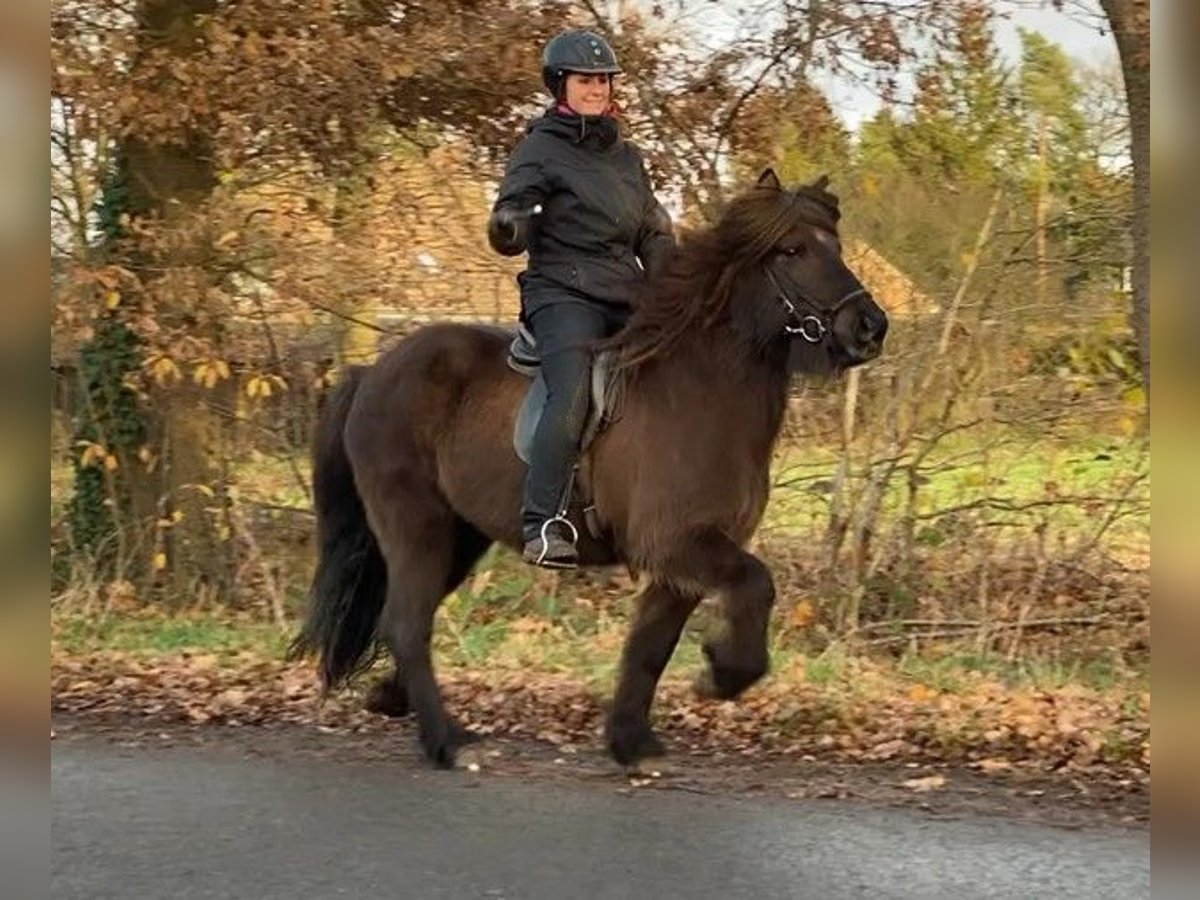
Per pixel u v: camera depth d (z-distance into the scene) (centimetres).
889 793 571
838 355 553
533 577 959
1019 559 873
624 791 575
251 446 1016
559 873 475
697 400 566
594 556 607
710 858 488
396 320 998
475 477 618
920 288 883
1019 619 821
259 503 1016
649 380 579
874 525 871
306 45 945
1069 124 882
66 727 695
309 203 1005
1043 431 862
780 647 832
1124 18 763
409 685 627
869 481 870
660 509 562
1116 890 454
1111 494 855
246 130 973
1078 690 733
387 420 643
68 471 1067
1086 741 630
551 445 576
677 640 604
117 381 1034
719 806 551
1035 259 865
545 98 1002
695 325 573
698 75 948
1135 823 527
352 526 675
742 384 566
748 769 612
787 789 577
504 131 1010
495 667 813
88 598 966
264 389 951
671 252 587
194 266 981
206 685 780
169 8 984
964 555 876
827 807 550
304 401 1001
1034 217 866
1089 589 861
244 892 460
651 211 606
